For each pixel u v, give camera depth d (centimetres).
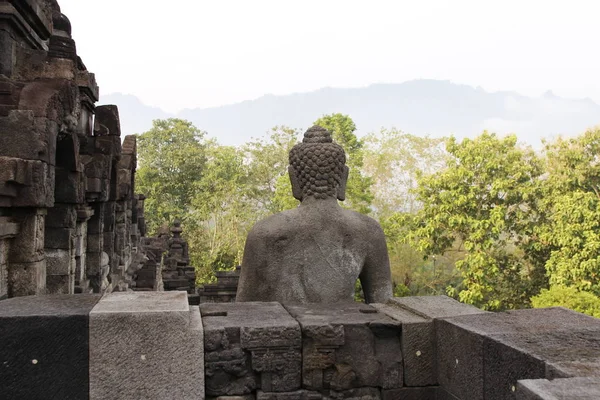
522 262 2936
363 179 3428
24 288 697
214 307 470
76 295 428
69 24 1066
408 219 2973
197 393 379
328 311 463
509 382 333
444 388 414
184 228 4372
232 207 4197
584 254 2348
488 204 2788
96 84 1177
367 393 420
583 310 2064
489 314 428
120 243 1574
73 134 870
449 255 3706
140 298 417
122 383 370
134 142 1980
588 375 282
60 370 363
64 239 907
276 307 473
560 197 2556
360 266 595
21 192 680
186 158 4903
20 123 694
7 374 359
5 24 775
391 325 425
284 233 577
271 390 404
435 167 4466
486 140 2781
